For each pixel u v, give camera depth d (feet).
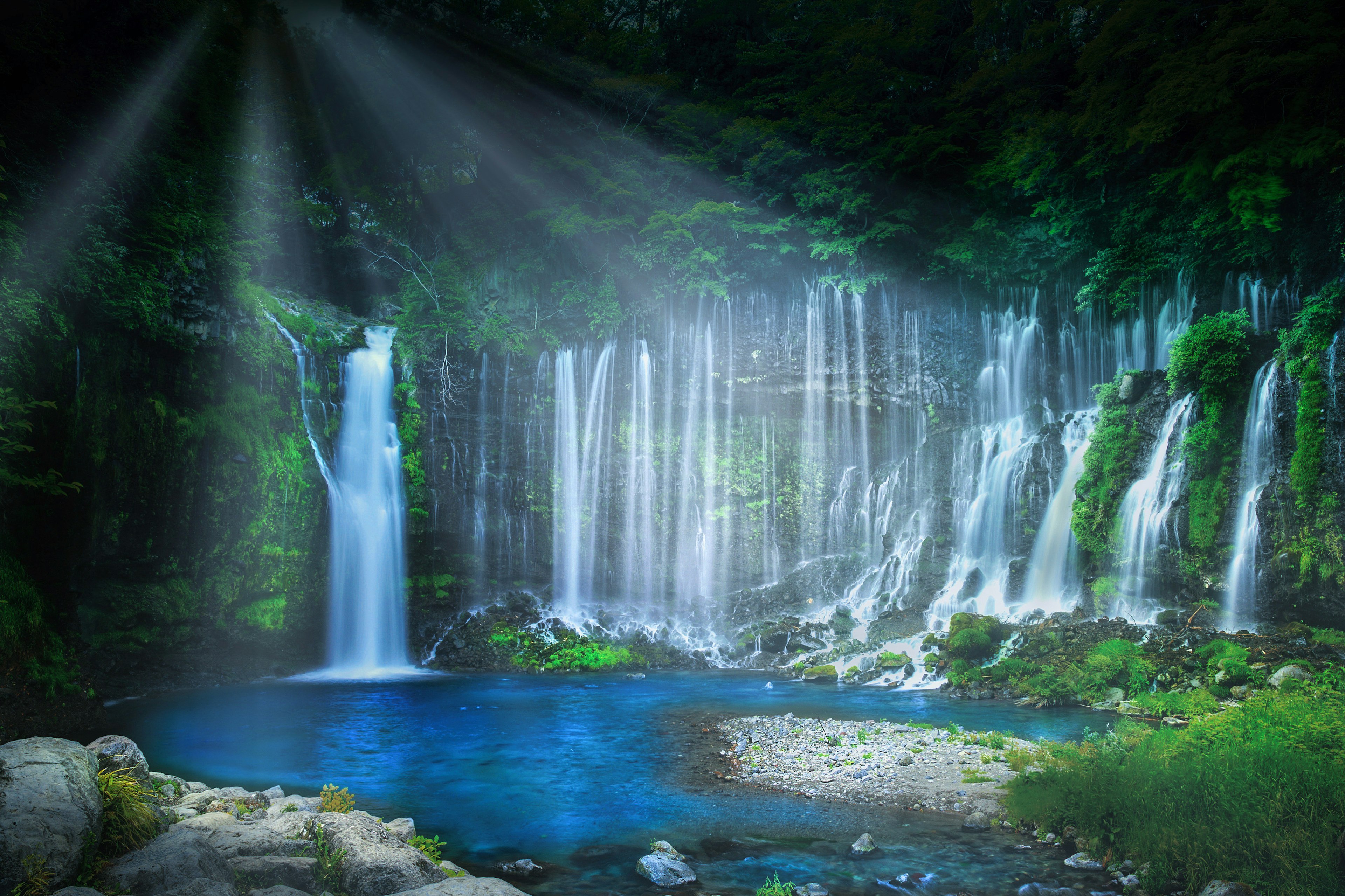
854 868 28.73
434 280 102.89
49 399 59.62
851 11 119.34
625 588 102.37
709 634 94.53
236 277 80.69
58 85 71.36
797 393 109.29
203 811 28.27
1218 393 75.46
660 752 47.37
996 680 67.15
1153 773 29.50
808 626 90.02
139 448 69.77
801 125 110.83
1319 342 69.97
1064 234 100.07
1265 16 77.41
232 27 109.40
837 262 110.01
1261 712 32.24
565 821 34.68
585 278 109.19
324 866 22.03
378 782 41.14
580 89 120.88
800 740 49.14
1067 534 86.22
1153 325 97.25
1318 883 22.67
